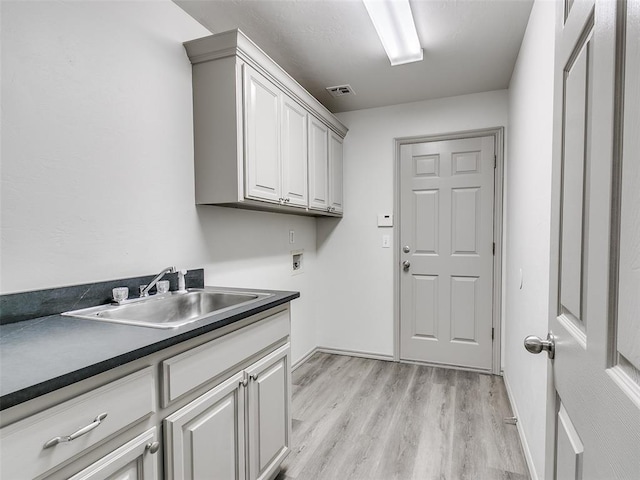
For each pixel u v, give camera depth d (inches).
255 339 57.4
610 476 19.8
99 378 33.9
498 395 100.2
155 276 67.2
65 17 53.0
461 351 121.1
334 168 122.5
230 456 52.0
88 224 56.4
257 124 76.7
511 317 97.2
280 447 64.3
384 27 77.9
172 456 41.8
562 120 31.6
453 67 98.7
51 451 29.9
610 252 20.2
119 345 37.4
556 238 33.3
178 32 72.7
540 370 60.1
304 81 107.3
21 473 28.0
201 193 75.7
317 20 77.1
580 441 25.7
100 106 58.1
